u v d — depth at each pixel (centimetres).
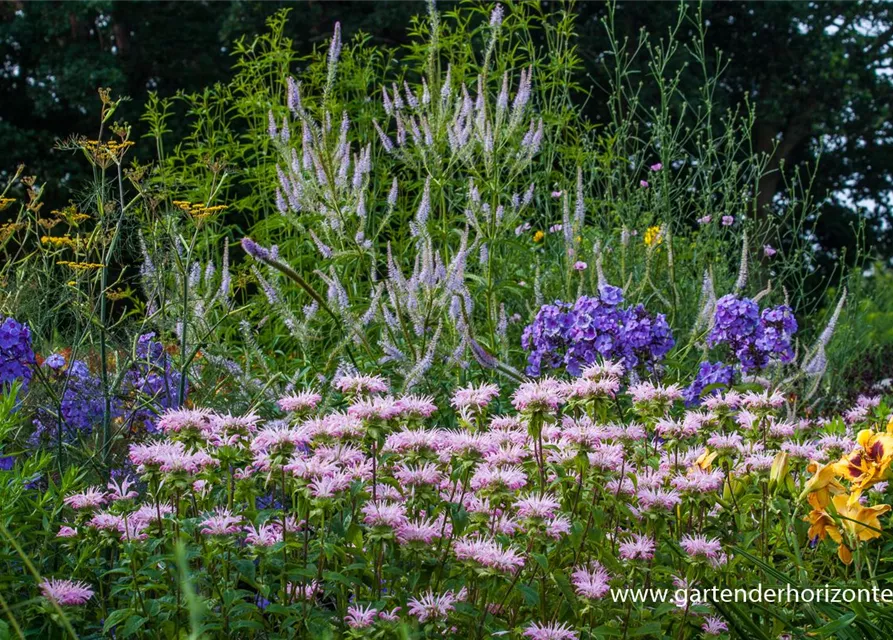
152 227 445
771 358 524
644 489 288
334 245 568
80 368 411
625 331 486
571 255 572
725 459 306
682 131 1658
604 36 1678
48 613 236
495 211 555
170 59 1823
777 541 319
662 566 281
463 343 459
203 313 477
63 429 402
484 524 265
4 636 224
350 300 548
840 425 434
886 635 259
